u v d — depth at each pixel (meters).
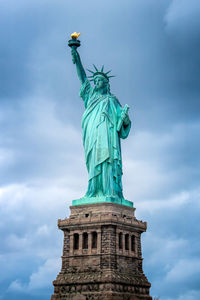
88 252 115.31
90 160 124.94
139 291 116.88
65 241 120.31
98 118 127.12
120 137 131.62
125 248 118.94
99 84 131.62
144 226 125.62
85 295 109.44
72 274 114.81
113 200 119.94
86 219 117.31
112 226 115.75
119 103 136.00
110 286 107.75
